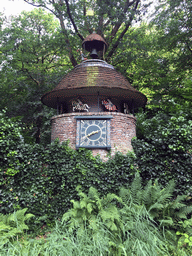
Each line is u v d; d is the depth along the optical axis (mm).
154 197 6422
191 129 7812
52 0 16797
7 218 6066
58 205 7523
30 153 7523
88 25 15930
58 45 17016
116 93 9680
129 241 5109
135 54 16500
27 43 17344
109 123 8688
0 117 8008
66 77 10430
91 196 6691
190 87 11742
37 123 17875
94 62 10578
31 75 17250
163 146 7855
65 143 8289
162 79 15719
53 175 7684
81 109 9438
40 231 7012
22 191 7223
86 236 5113
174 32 15008
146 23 16938
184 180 7527
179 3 13703
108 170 7895
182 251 5211
